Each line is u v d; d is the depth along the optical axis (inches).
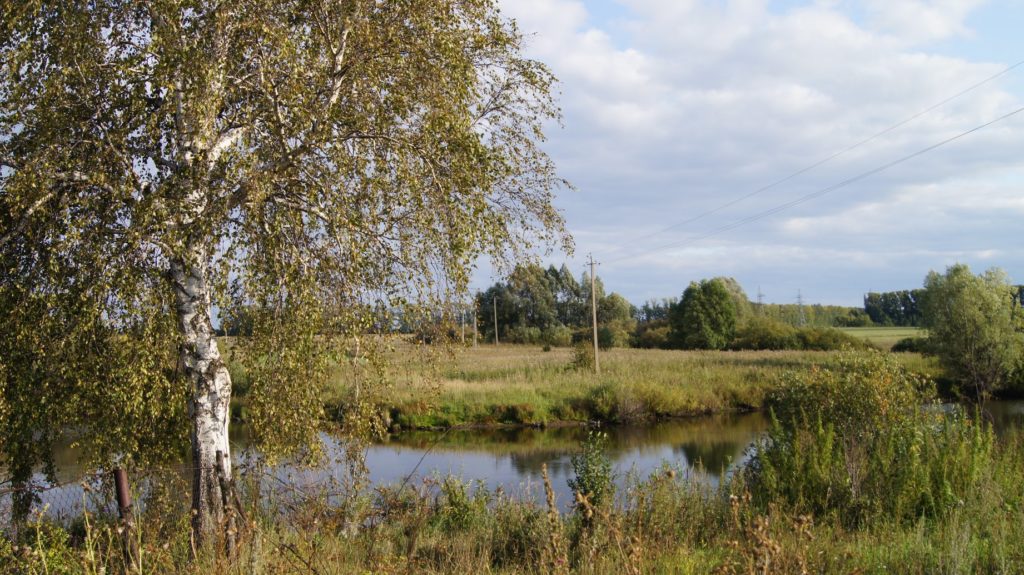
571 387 1187.3
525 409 1068.5
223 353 310.8
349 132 287.0
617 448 837.8
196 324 299.7
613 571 201.6
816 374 448.5
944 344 1301.7
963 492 319.3
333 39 291.1
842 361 451.2
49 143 273.9
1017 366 1245.7
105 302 269.9
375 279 298.7
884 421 395.9
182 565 217.9
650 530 253.8
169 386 286.2
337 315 286.5
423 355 307.3
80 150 282.5
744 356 1707.7
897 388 425.4
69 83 275.3
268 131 294.2
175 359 300.8
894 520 314.0
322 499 255.0
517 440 927.0
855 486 344.8
